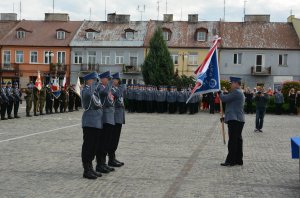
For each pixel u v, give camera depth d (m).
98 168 10.46
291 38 57.00
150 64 45.28
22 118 26.25
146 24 60.88
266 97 20.95
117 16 61.69
